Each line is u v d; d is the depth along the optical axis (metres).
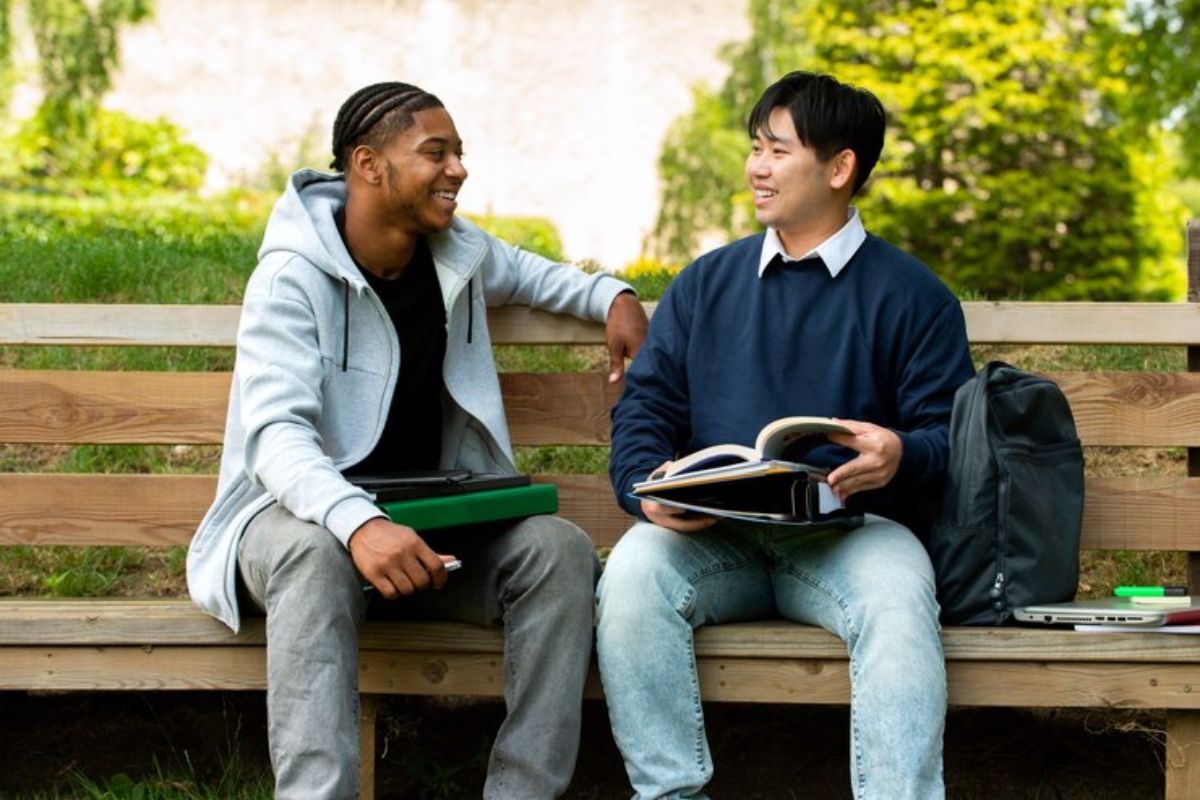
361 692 3.21
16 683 3.21
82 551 4.20
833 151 3.30
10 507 3.71
